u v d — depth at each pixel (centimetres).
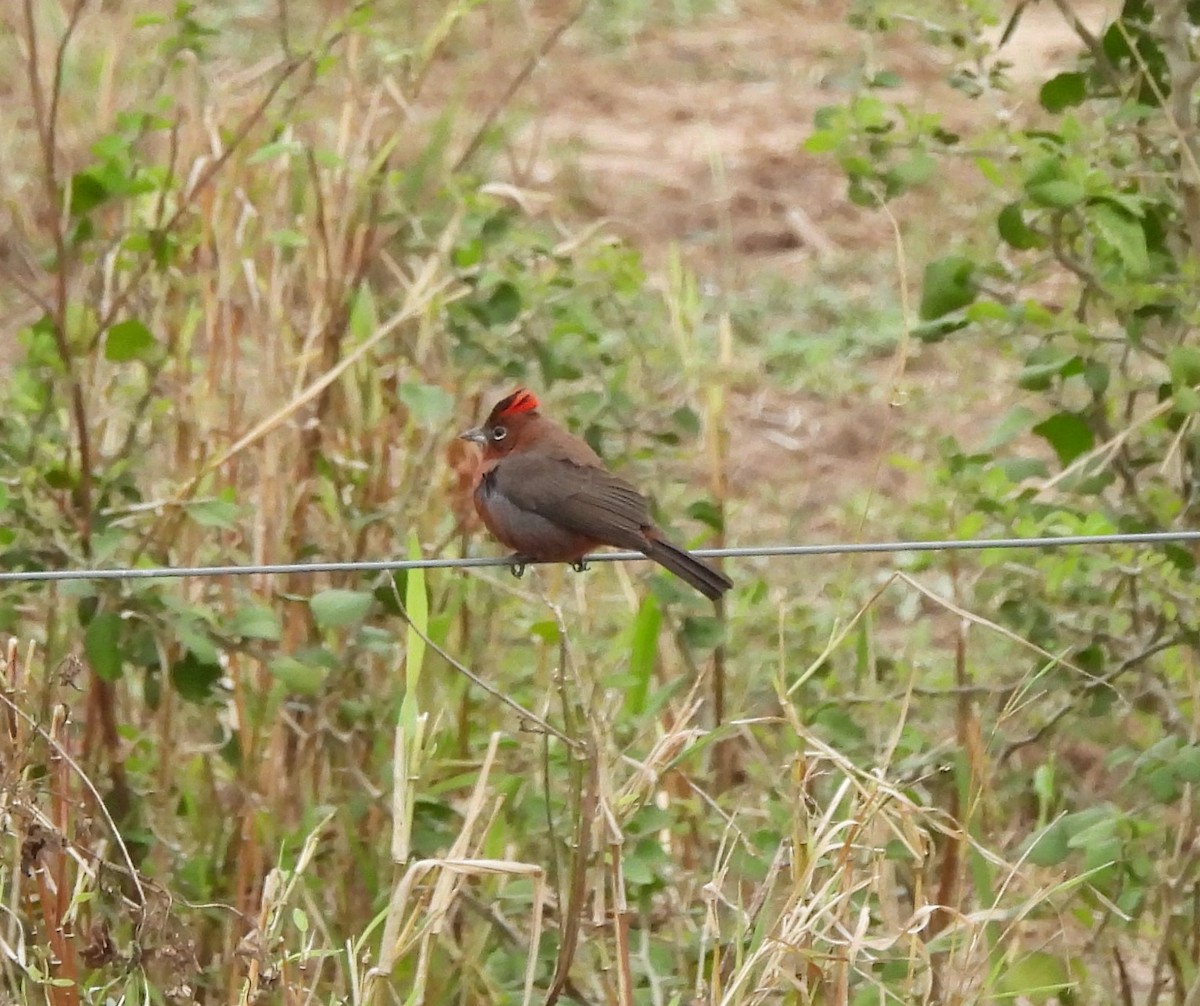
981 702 1178
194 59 1298
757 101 2736
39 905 959
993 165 1191
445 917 992
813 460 1864
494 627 1261
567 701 933
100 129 1283
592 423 1216
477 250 1193
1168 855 1089
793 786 958
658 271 2144
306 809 1139
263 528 1216
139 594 1052
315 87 1289
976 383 1952
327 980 1092
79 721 1194
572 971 1050
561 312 1210
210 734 1215
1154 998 1046
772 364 1988
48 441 1145
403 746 913
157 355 1166
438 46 1338
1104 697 1088
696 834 1124
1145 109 1087
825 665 1197
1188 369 1029
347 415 1229
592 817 919
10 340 1622
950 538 1132
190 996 909
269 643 1190
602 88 2753
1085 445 1095
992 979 927
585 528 1096
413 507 1220
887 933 934
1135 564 1106
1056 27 2588
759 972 912
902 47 2764
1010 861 1093
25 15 1110
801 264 2230
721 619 1209
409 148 1348
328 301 1232
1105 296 1098
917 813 967
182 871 1087
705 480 1591
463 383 1215
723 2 3088
